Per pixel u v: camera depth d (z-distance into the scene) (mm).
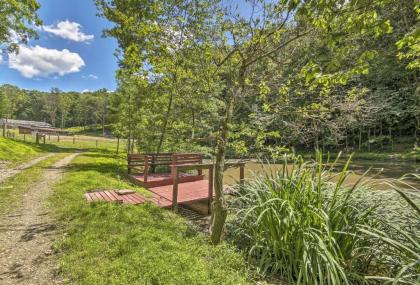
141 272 2715
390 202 3412
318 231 2971
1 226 4250
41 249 3465
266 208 3449
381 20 2320
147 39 4141
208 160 11289
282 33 3721
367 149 22562
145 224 4266
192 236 4047
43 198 5961
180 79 4633
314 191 3438
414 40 2715
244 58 3828
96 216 4465
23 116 72812
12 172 9117
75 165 11445
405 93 18812
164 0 4062
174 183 5789
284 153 4656
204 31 4246
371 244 3045
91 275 2703
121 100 14680
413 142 21781
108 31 9555
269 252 3381
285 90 4246
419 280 2156
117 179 8594
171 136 11406
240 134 4809
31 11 9828
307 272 2871
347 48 2596
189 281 2570
